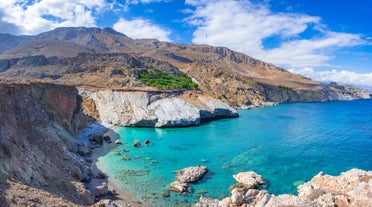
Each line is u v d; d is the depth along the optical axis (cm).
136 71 13825
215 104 11106
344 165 5322
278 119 11444
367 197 3328
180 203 3659
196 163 5309
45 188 3080
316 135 8088
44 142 4197
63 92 6725
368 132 8650
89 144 6406
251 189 3794
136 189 4062
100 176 4447
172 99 10094
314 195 3575
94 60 16312
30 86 5350
